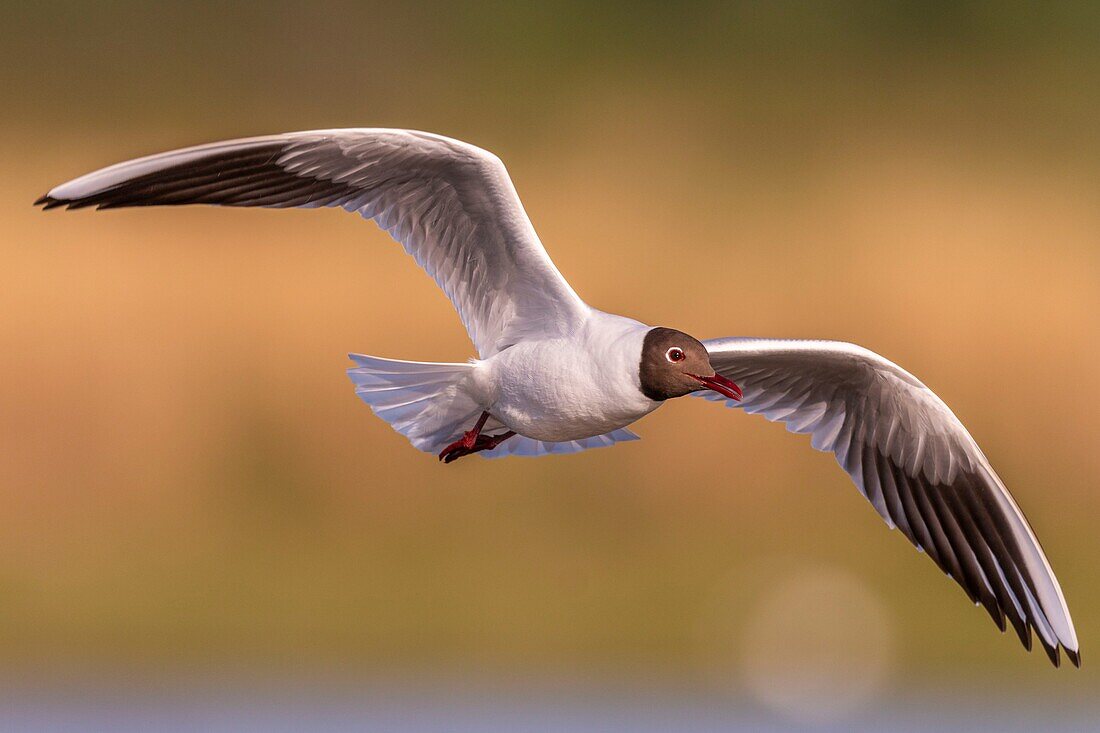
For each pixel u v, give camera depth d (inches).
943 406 374.0
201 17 940.6
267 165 349.1
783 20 958.4
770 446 601.9
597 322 354.9
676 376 348.2
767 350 368.5
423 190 358.0
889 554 592.4
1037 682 570.3
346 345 609.6
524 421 362.3
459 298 369.7
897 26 949.2
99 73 880.9
